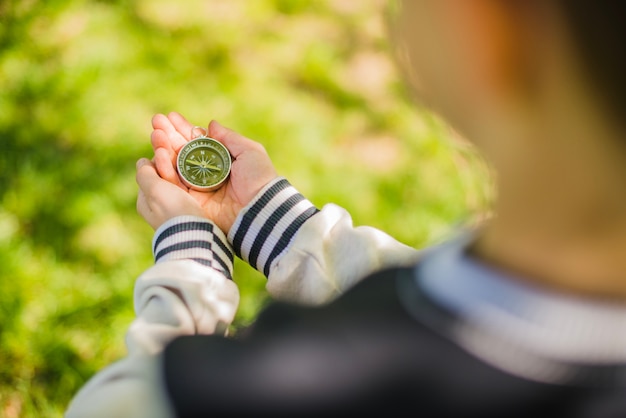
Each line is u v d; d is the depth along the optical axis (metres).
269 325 0.45
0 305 1.43
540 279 0.38
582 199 0.37
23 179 1.68
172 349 0.46
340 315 0.42
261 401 0.42
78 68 1.95
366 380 0.40
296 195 0.76
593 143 0.36
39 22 2.08
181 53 2.07
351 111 1.97
